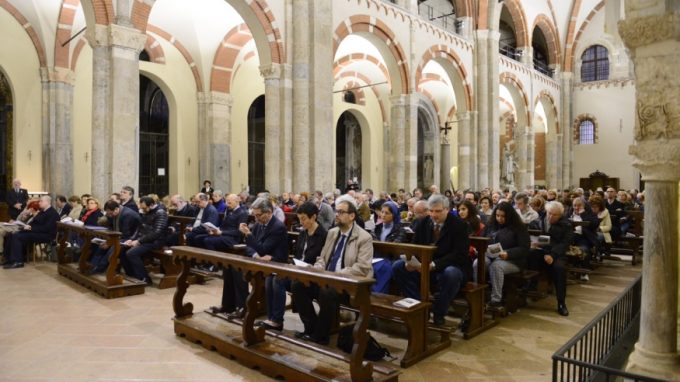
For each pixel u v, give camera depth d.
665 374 4.04
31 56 15.91
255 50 19.77
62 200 13.12
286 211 12.31
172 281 8.58
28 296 7.82
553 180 32.19
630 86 31.42
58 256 9.65
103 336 5.87
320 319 5.29
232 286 6.27
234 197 9.17
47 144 16.08
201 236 9.19
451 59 21.12
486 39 22.84
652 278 4.21
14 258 10.42
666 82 4.11
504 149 32.19
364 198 12.34
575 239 10.12
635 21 4.19
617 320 5.25
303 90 14.30
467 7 22.45
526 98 27.66
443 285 5.81
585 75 33.50
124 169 10.85
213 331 5.50
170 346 5.54
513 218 7.18
